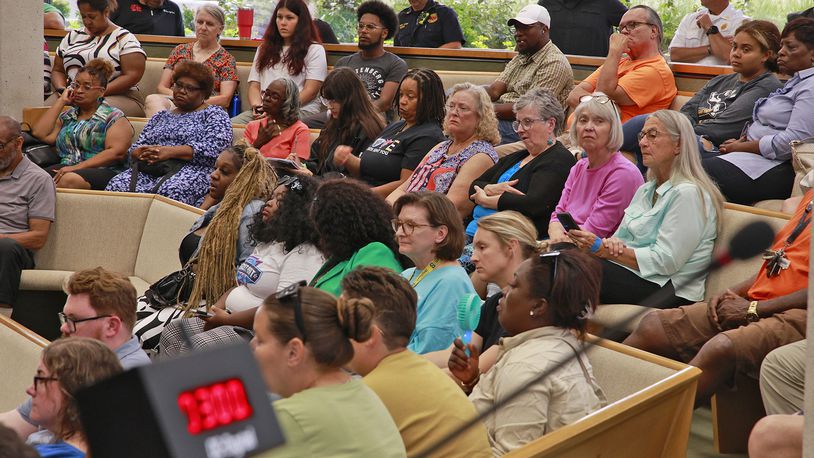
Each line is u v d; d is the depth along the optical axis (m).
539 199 4.69
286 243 4.14
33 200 5.86
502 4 9.63
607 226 4.43
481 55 8.19
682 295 4.05
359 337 2.17
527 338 2.75
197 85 6.78
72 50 8.06
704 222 4.06
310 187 4.20
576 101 6.46
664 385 2.67
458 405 2.46
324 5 9.99
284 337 2.12
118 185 6.55
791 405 3.27
